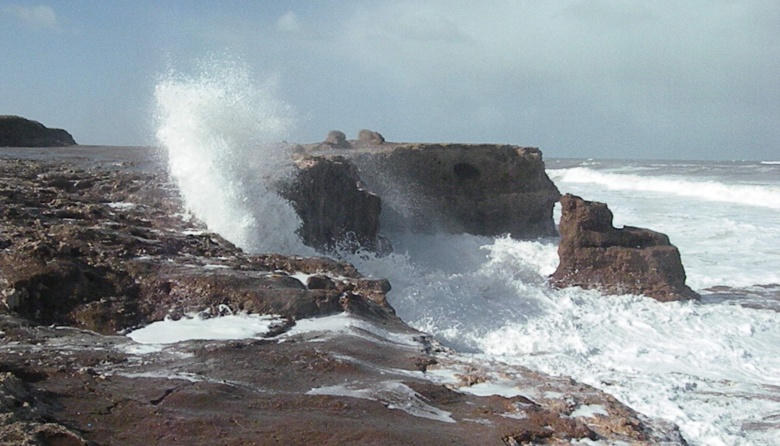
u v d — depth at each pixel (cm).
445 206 1980
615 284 1333
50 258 847
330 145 2094
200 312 835
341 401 613
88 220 1076
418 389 664
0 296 773
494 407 636
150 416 539
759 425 710
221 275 902
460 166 2028
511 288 1251
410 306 1116
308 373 682
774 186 3306
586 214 1381
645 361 961
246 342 746
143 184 1380
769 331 1111
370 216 1566
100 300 814
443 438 554
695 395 796
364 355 753
